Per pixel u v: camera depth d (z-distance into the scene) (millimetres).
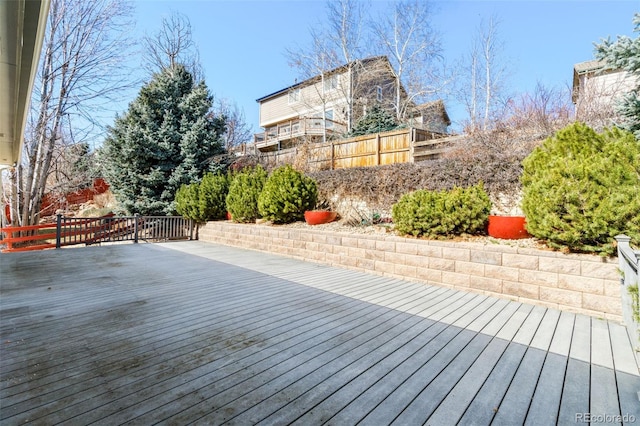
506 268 3973
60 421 1620
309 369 2191
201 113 12547
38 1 2365
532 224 3938
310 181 7871
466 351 2502
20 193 10664
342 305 3645
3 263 6113
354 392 1927
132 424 1612
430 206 4930
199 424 1625
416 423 1663
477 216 4676
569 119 7070
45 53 10469
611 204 3250
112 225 10648
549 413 1752
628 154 3363
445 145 7789
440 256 4590
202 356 2361
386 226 6273
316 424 1643
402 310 3494
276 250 7406
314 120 18172
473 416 1723
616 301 3223
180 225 10672
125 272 5363
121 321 3070
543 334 2855
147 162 11711
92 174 13227
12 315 3221
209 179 10578
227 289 4301
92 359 2295
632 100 4773
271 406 1781
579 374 2162
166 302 3695
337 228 6688
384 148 8969
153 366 2203
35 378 2025
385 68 17016
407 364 2281
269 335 2764
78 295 3967
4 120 4621
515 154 5660
